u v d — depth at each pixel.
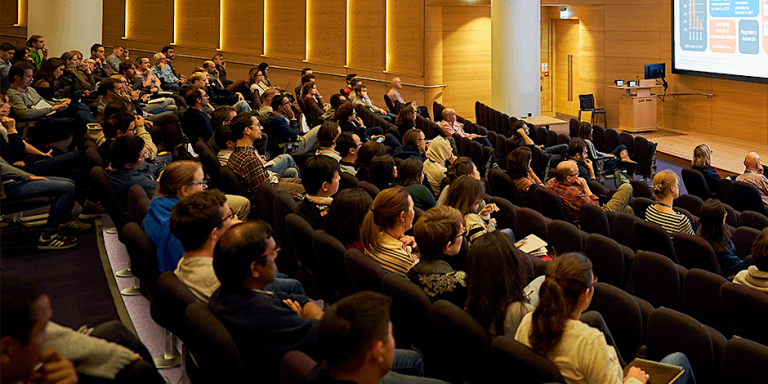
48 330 1.92
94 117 7.12
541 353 2.21
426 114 13.42
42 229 5.57
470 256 2.50
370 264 3.04
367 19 15.72
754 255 3.38
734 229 5.27
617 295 3.03
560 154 9.55
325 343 1.75
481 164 8.05
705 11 12.52
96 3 11.94
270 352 2.39
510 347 2.21
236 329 2.35
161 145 7.27
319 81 16.50
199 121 6.81
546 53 16.94
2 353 1.57
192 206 2.81
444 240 2.79
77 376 1.87
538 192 5.57
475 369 2.55
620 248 3.84
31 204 4.96
